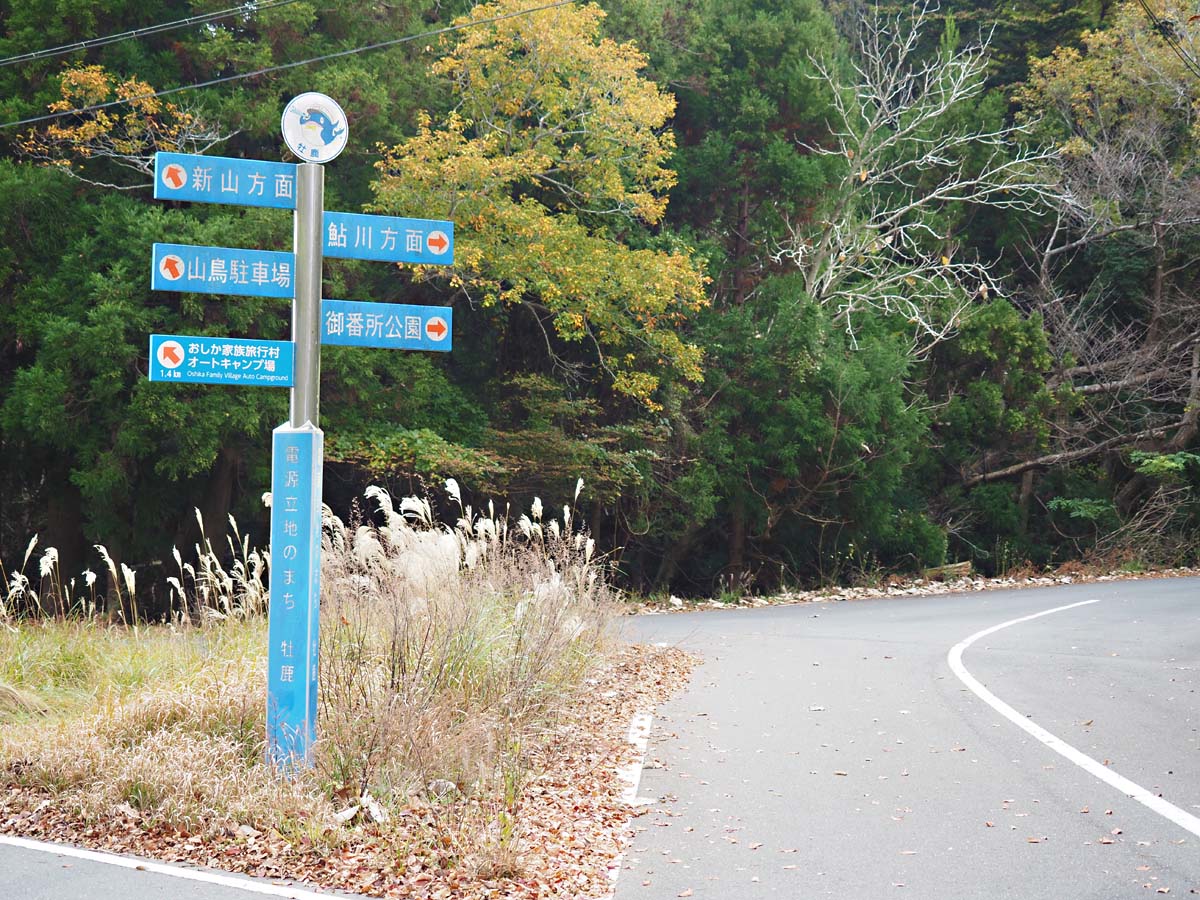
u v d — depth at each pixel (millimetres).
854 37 33125
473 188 19469
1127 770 7031
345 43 20625
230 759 6648
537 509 11859
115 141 18094
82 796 6320
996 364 27734
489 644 8422
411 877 5297
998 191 30281
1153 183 29375
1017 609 16906
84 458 17578
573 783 6871
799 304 24000
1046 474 29875
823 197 25469
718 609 19547
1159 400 29266
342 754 6723
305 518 6770
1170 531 27500
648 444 23094
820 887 5109
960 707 9070
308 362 6910
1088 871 5242
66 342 16734
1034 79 30562
